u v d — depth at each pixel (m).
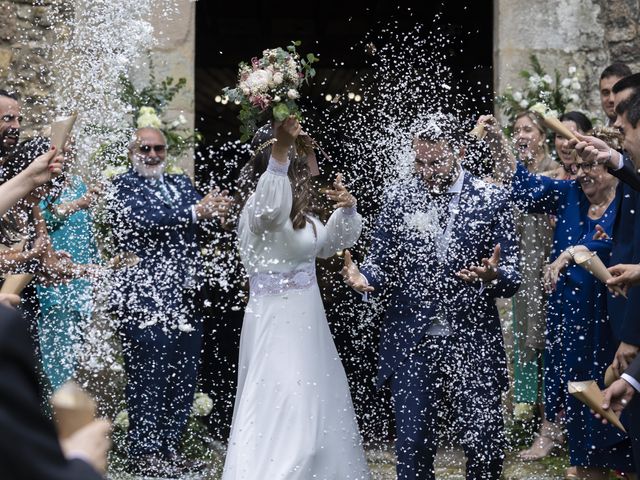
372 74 5.37
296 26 11.14
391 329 4.27
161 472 5.19
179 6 6.22
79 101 5.91
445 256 4.22
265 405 3.86
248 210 3.96
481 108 6.77
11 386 1.09
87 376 5.44
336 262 6.73
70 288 4.96
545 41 6.46
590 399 3.35
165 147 5.34
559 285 4.60
